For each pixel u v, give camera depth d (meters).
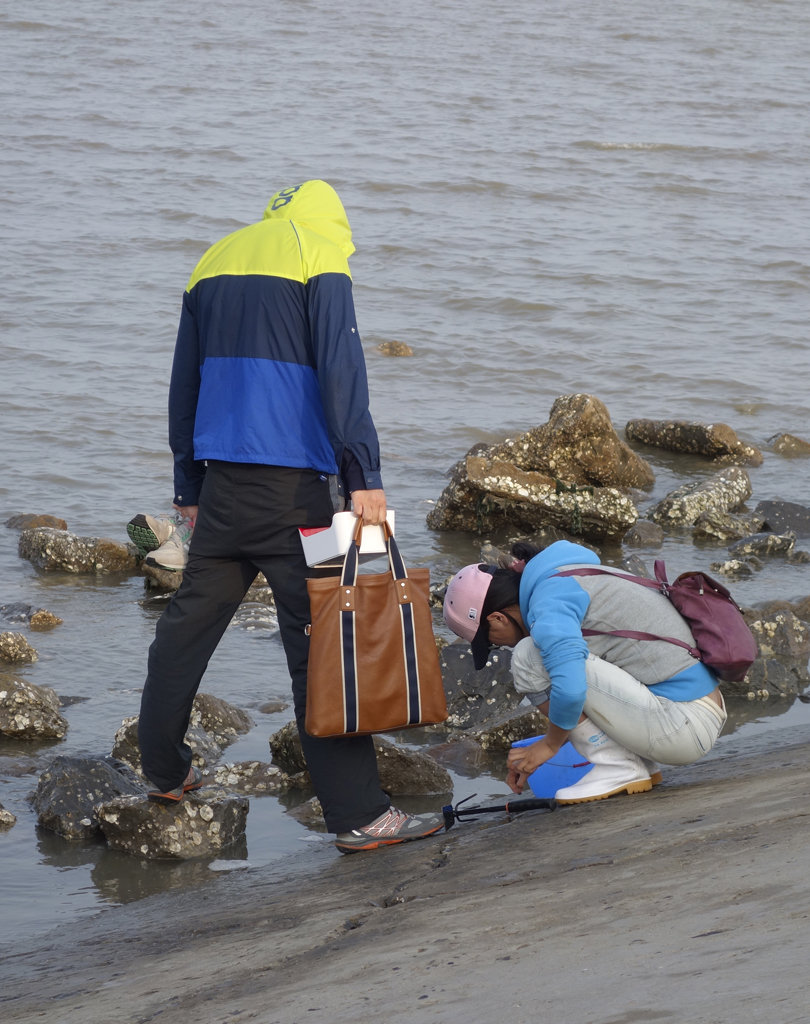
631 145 43.03
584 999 2.49
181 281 22.98
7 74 48.00
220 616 5.40
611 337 21.12
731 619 5.26
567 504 12.33
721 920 2.82
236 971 3.62
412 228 29.33
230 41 59.91
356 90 50.91
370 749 5.42
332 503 5.26
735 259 27.75
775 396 18.30
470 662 8.22
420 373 18.59
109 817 5.90
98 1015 3.44
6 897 5.42
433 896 4.09
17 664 8.65
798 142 45.84
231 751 7.32
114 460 13.86
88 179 32.44
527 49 65.00
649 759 5.34
